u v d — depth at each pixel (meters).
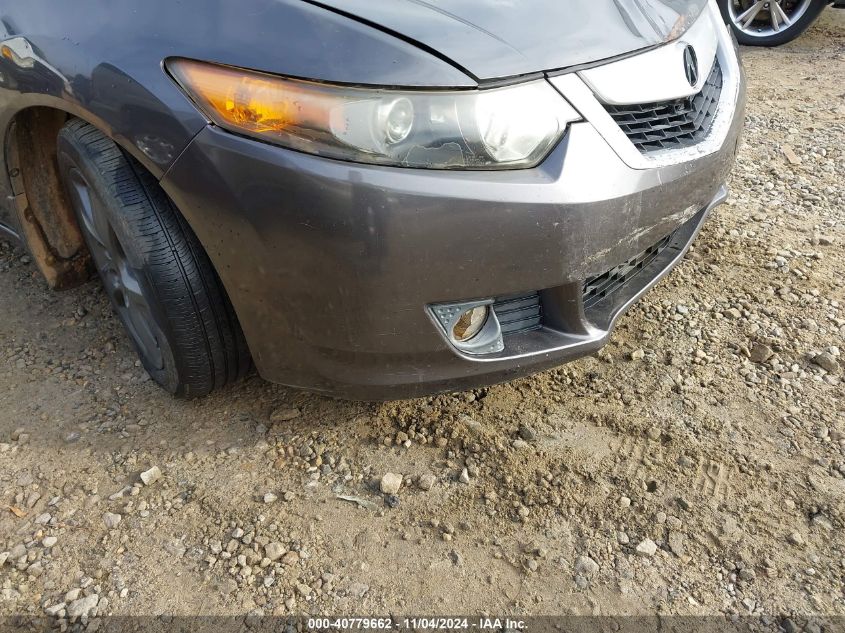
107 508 1.89
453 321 1.66
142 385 2.32
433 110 1.52
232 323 1.94
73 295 2.74
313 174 1.48
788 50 5.89
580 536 1.83
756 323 2.61
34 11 1.87
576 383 2.33
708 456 2.05
